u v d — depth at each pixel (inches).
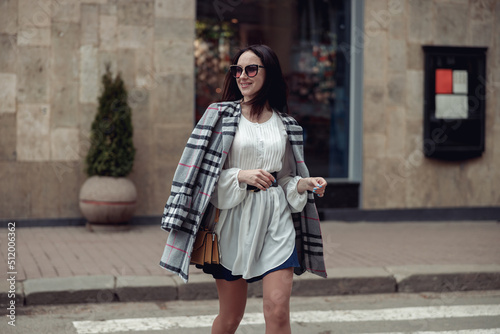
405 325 198.4
